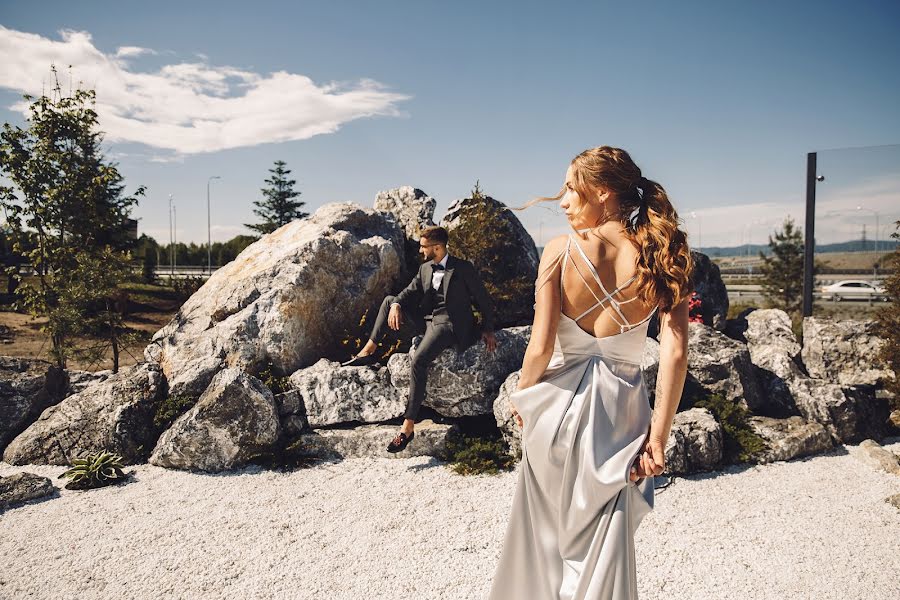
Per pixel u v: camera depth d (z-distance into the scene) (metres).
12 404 6.36
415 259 8.86
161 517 4.60
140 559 3.96
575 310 2.21
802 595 3.43
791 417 6.16
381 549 4.06
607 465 2.06
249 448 5.60
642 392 2.24
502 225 8.55
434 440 5.77
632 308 2.14
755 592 3.47
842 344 7.27
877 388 6.93
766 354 7.18
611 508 2.06
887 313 6.58
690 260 2.04
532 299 8.46
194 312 7.29
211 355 6.55
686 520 4.40
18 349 14.84
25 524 4.50
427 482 5.21
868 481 5.11
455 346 5.98
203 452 5.52
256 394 5.64
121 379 6.36
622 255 2.11
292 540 4.21
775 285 13.71
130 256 9.92
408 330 7.31
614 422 2.15
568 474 2.15
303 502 4.86
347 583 3.63
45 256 9.70
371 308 7.71
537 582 2.34
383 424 6.13
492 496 4.92
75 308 9.21
